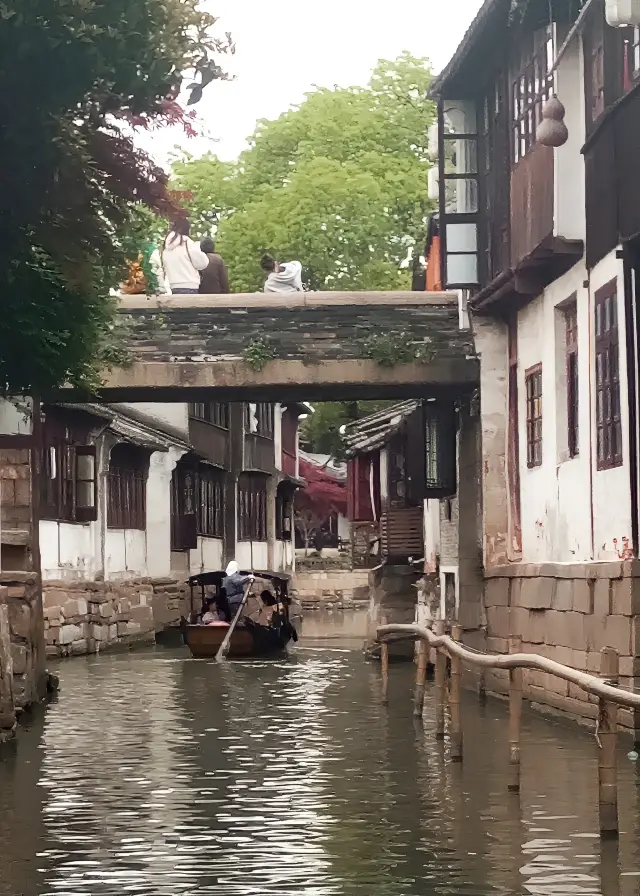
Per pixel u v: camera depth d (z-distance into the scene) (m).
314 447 74.12
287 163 51.34
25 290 14.07
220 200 50.84
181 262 26.58
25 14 11.16
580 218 16.73
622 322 15.16
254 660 30.03
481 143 21.88
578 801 11.70
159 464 40.06
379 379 21.94
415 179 49.28
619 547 15.46
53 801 12.03
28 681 19.22
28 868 9.56
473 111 22.23
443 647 15.89
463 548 22.28
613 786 10.20
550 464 18.69
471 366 21.83
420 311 22.86
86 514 32.59
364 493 43.38
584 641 16.20
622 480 15.34
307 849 10.02
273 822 11.02
